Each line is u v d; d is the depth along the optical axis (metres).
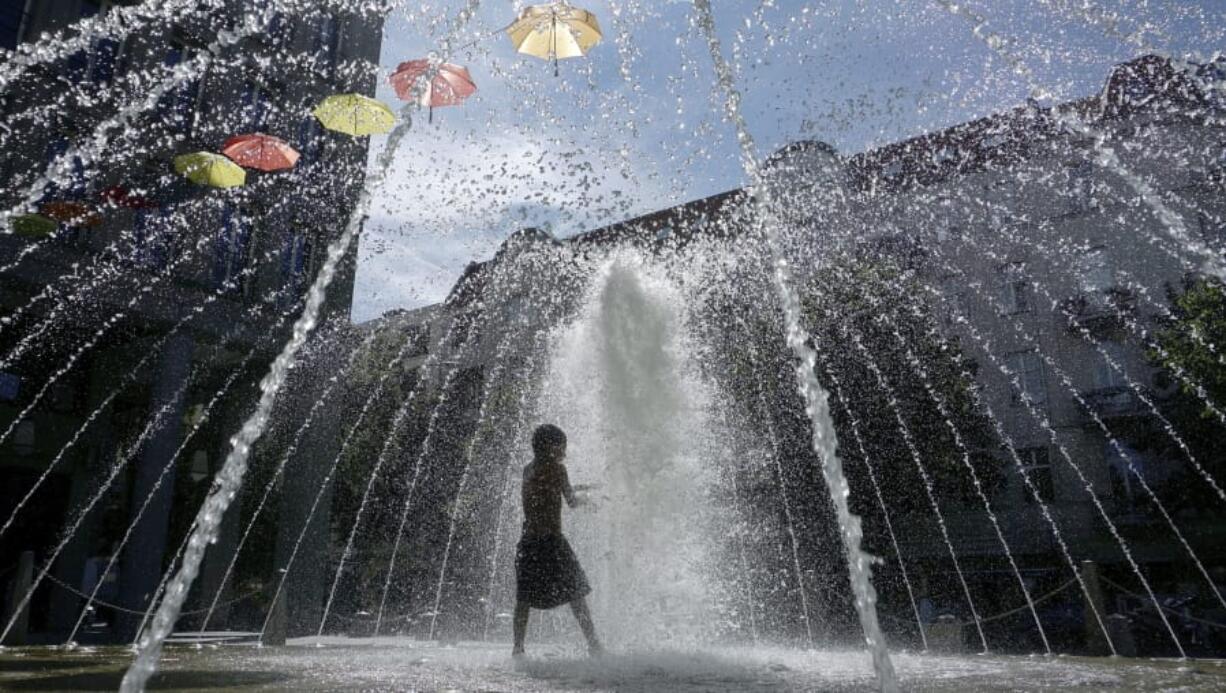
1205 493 19.19
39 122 13.75
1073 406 21.38
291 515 16.59
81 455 15.27
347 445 20.38
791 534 15.00
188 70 10.71
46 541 14.68
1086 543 21.09
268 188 16.97
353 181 18.30
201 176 10.96
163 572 15.09
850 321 17.62
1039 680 3.72
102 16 15.03
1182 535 20.23
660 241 9.35
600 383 6.39
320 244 17.84
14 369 14.45
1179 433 19.56
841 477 3.39
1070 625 15.62
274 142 10.26
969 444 20.27
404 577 21.48
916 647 10.93
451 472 19.64
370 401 21.02
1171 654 14.26
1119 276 20.33
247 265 16.55
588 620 5.06
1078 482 21.44
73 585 14.80
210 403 17.00
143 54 15.35
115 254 14.44
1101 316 20.69
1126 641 7.95
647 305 6.48
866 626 3.04
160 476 14.32
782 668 4.29
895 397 18.11
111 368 15.59
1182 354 18.16
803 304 16.33
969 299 21.25
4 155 13.21
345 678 3.68
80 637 13.17
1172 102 15.91
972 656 6.60
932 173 18.81
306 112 17.92
